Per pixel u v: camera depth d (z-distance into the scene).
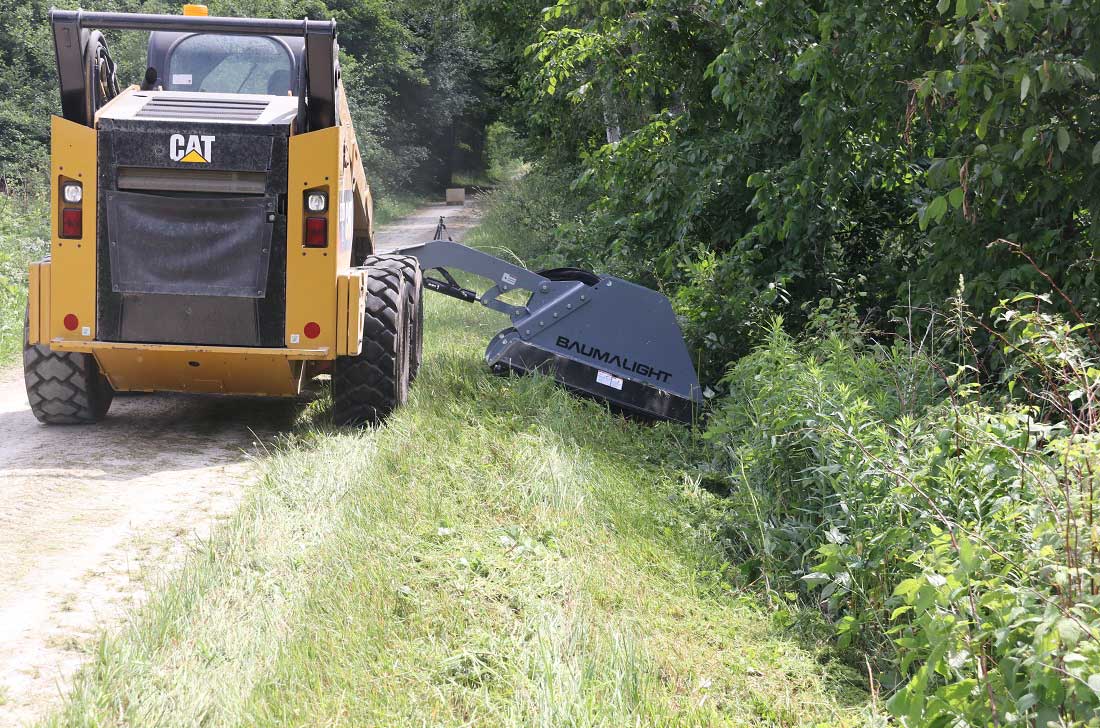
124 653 3.52
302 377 7.05
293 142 6.35
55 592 4.24
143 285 6.41
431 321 12.19
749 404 6.65
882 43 6.76
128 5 33.06
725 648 4.19
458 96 57.78
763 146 9.91
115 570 4.48
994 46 5.54
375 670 3.61
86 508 5.35
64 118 6.46
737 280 8.97
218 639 3.69
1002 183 5.96
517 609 4.21
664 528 5.55
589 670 3.66
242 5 37.19
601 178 11.53
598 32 11.65
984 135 5.64
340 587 4.18
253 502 5.22
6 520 5.10
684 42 10.93
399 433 6.51
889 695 3.92
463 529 5.00
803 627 4.46
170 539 4.91
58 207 6.38
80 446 6.60
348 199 7.40
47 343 6.47
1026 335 4.52
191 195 6.39
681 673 3.87
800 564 5.00
